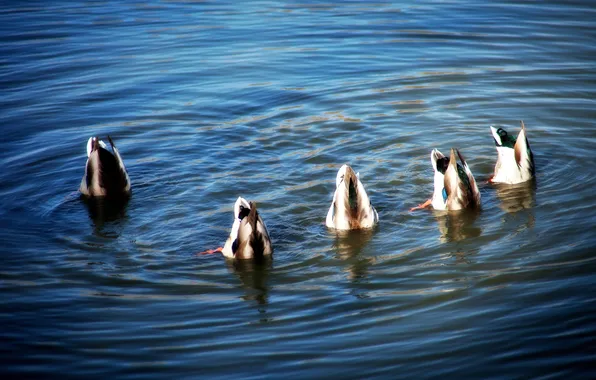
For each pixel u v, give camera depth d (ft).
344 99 59.72
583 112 55.77
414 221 42.45
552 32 73.51
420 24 77.66
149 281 37.09
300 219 42.98
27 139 54.03
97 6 87.15
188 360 30.76
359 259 38.75
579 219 41.19
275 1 88.22
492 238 40.01
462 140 52.34
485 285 35.47
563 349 30.19
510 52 68.64
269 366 30.19
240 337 32.35
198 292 36.14
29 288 36.24
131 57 70.18
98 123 56.54
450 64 66.33
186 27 78.89
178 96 61.21
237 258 38.96
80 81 64.64
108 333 32.73
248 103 59.41
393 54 69.26
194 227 42.39
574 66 64.59
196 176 48.19
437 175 43.52
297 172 48.26
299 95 60.70
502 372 29.14
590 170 47.06
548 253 37.93
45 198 46.21
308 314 33.96
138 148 52.37
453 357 30.22
